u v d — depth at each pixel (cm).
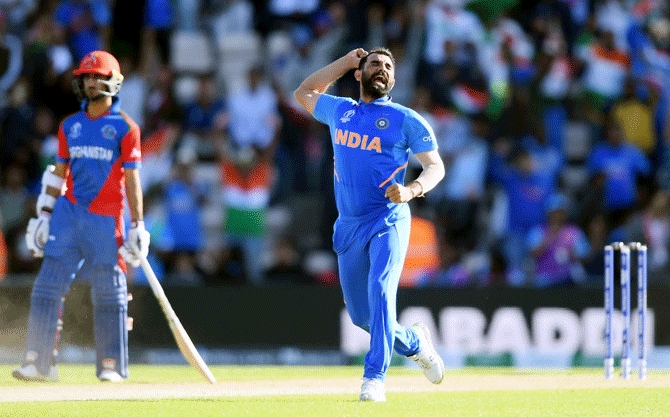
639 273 2347
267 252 3922
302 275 3562
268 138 4122
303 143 4150
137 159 2031
